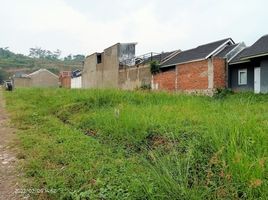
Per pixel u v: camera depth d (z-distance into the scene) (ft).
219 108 29.35
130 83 94.89
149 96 44.34
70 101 45.52
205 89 63.77
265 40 58.23
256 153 13.52
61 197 13.14
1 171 17.11
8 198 13.61
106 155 18.63
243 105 30.68
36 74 204.03
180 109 30.32
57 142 22.71
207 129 19.26
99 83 120.47
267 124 17.99
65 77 181.16
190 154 14.92
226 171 12.44
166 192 11.62
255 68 61.72
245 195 11.18
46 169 16.55
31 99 58.44
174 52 95.14
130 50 104.37
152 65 82.43
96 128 27.45
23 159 19.24
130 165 16.05
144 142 21.31
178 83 71.26
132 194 12.52
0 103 61.36
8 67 336.29
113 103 41.29
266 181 11.30
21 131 28.55
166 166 13.53
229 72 68.69
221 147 14.64
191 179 13.25
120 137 22.91
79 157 18.17
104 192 13.24
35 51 451.53
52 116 38.50
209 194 11.63
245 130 15.92
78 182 14.56
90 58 130.93
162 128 22.24
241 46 72.08
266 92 54.95
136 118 25.25
